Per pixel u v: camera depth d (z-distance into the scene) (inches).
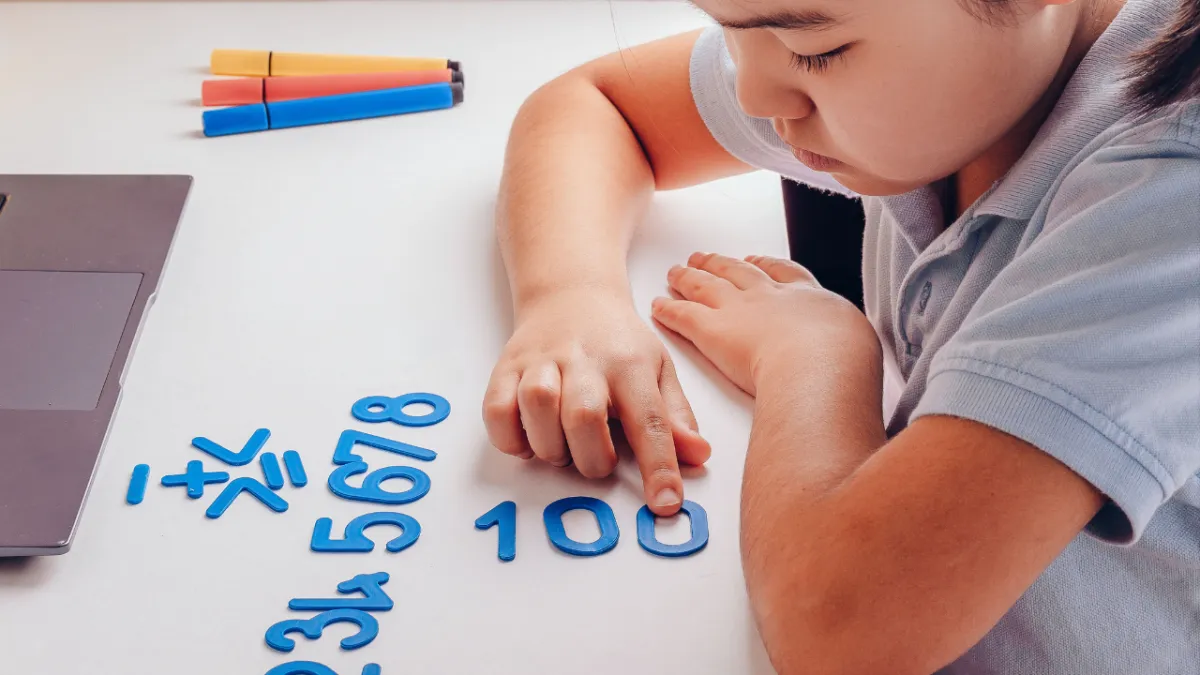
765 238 33.2
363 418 25.3
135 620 20.6
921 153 22.6
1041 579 24.9
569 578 21.7
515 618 20.9
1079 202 21.4
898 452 20.7
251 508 23.1
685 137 34.8
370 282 29.9
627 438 25.0
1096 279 19.7
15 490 22.3
